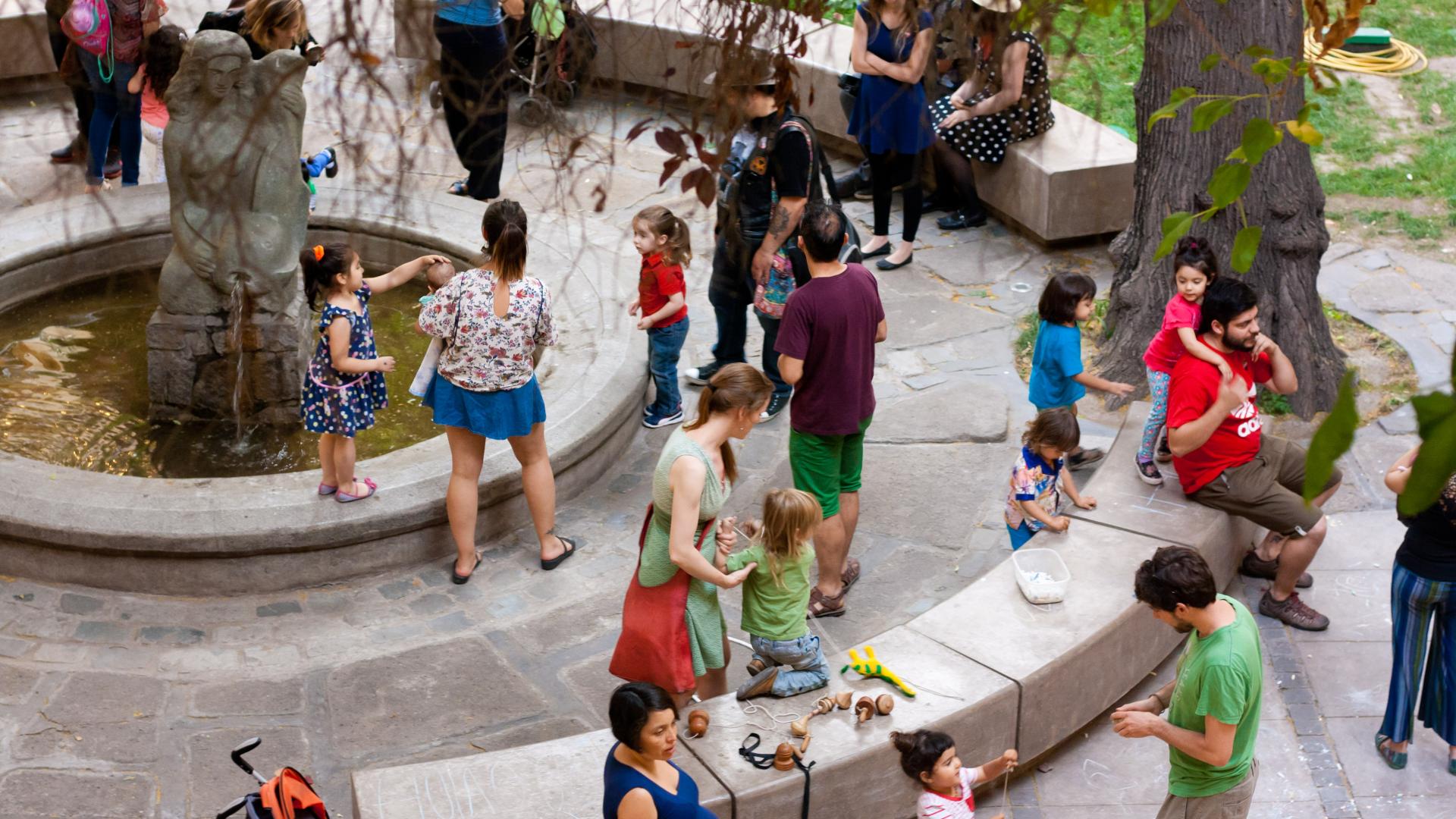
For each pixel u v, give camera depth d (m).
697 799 4.19
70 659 5.72
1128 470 6.52
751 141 6.56
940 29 3.38
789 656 4.92
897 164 9.16
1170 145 7.71
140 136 9.29
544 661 5.91
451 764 4.68
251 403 7.38
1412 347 8.32
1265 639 6.08
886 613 6.29
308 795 4.25
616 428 7.29
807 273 7.37
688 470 4.59
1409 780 5.31
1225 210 7.66
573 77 3.56
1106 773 5.38
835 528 6.05
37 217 8.80
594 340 7.89
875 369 8.38
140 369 7.94
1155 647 5.82
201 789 5.11
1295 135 2.25
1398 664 5.23
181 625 6.00
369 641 5.98
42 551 6.10
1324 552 6.66
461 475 6.21
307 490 6.39
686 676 4.87
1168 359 6.15
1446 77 11.98
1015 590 5.66
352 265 5.98
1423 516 5.01
